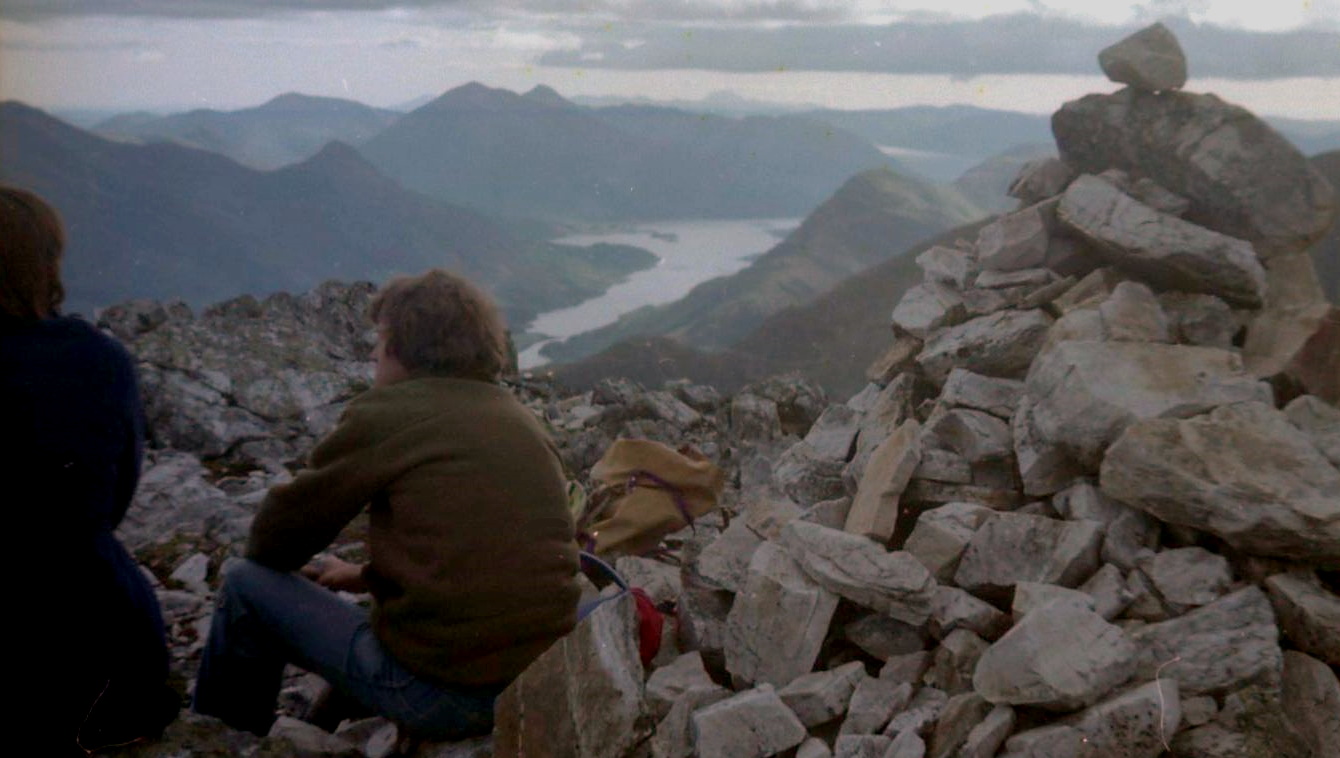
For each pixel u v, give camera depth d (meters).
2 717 2.11
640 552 4.63
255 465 6.71
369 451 2.43
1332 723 2.83
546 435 2.67
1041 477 4.00
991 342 5.01
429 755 2.52
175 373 7.19
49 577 2.13
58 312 2.29
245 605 2.59
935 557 3.75
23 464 2.09
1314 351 4.27
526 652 2.47
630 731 2.31
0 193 2.18
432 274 2.63
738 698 3.03
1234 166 5.18
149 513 5.62
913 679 3.25
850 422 5.51
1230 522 3.24
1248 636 2.98
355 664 2.50
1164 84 5.46
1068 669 2.75
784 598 3.46
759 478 6.66
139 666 2.34
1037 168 5.91
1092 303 4.86
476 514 2.42
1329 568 3.22
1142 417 3.67
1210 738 2.65
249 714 2.72
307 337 8.08
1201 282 4.81
